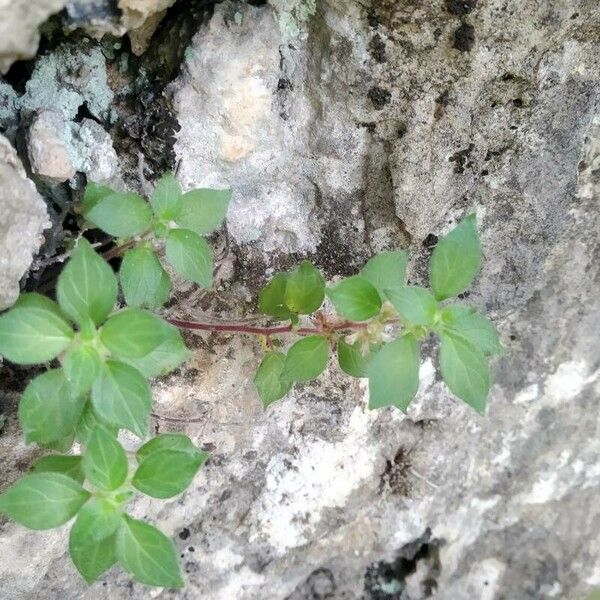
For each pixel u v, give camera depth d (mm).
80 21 206
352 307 207
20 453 250
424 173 257
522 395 352
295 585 355
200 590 329
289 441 309
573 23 239
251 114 244
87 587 298
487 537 390
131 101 243
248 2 235
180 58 234
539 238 292
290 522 329
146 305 212
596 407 370
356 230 277
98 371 180
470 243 197
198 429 286
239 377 282
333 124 254
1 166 186
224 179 256
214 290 269
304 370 230
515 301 311
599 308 338
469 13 227
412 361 199
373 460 333
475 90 245
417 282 287
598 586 425
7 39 194
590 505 403
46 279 239
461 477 359
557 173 275
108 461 179
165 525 305
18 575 272
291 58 245
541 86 251
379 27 234
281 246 275
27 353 175
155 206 203
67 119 234
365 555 360
